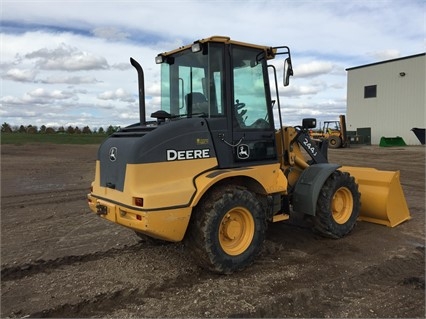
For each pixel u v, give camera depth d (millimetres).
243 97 4785
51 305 3771
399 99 31156
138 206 3914
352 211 5750
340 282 4164
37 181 11766
